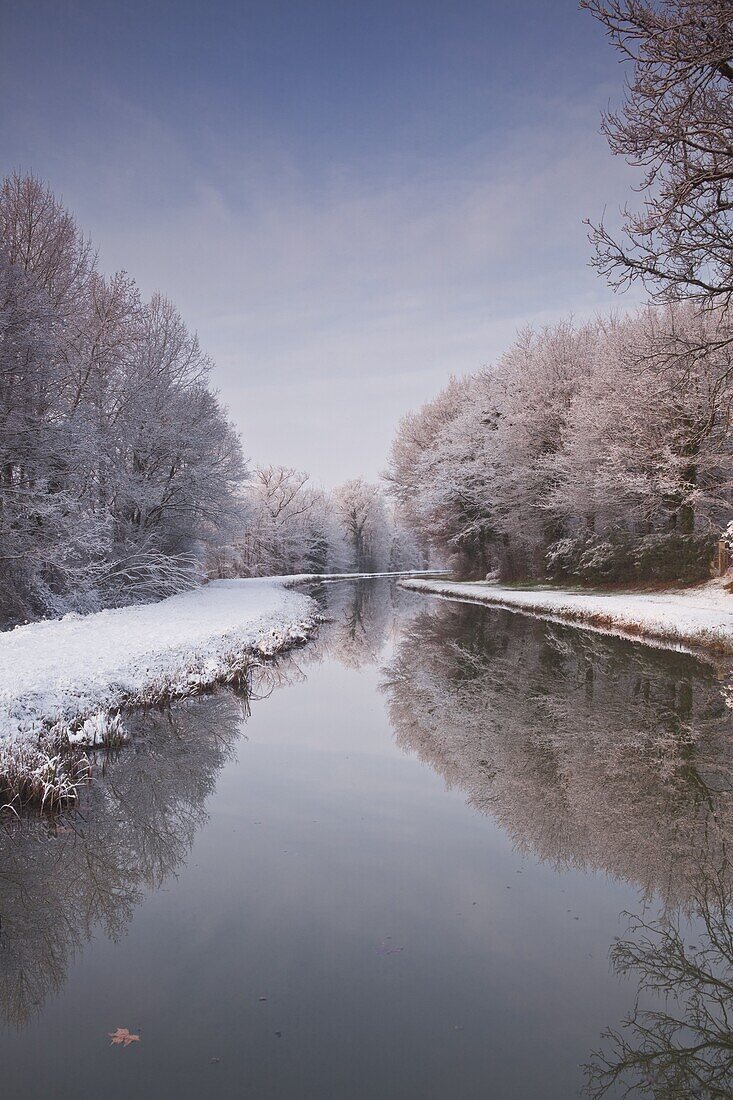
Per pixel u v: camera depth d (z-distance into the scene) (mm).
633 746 9203
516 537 37500
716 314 20766
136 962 4562
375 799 7617
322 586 58375
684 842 6367
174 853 6258
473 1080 3393
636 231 11656
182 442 28922
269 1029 3842
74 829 6867
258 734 10273
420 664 16438
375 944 4727
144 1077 3430
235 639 16672
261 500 73500
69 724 9203
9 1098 3287
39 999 4176
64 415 19000
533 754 9047
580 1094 3289
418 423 52125
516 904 5301
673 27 9445
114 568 25562
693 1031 3814
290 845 6418
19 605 17766
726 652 14891
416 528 53438
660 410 23141
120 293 25016
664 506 26828
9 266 17109
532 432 34312
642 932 4895
